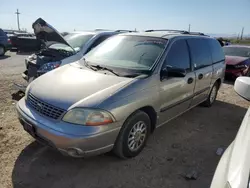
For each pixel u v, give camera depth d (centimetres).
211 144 363
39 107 273
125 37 397
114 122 260
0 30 1411
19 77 772
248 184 129
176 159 317
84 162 300
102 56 375
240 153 157
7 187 252
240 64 812
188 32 466
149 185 265
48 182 263
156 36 376
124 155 299
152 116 330
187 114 488
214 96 543
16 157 304
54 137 248
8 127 384
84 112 248
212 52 486
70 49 551
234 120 466
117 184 264
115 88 274
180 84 362
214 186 156
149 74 310
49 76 328
